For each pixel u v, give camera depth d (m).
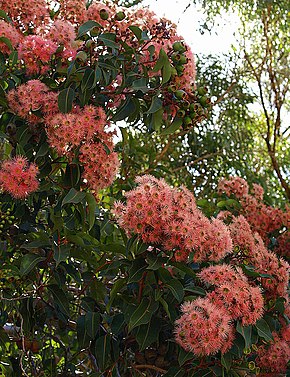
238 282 2.39
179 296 2.36
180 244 2.36
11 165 2.43
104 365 2.53
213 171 6.02
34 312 2.75
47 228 2.76
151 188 2.31
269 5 6.69
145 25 2.74
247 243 2.73
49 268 2.71
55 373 3.02
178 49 2.64
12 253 2.69
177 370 2.47
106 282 2.95
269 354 2.78
